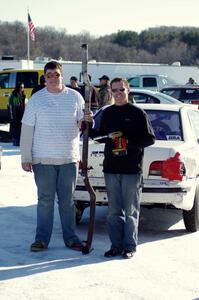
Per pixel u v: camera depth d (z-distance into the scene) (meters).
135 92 17.09
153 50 115.25
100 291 5.37
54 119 6.47
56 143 6.50
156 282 5.65
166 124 7.97
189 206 7.28
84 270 5.96
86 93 6.48
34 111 6.47
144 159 7.09
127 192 6.35
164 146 7.21
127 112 6.32
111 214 6.46
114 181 6.38
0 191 10.18
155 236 7.45
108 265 6.14
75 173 6.65
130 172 6.31
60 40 107.12
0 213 8.53
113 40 117.00
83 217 8.54
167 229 7.85
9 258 6.33
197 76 39.22
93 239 7.25
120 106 6.37
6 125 22.91
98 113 8.17
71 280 5.65
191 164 7.34
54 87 6.46
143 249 6.80
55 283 5.57
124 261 6.30
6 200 9.45
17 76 21.14
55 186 6.64
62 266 6.08
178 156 7.08
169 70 38.75
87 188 6.63
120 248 6.50
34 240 7.08
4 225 7.82
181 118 8.07
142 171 6.62
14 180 11.29
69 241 6.73
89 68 37.47
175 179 7.03
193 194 7.33
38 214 6.66
